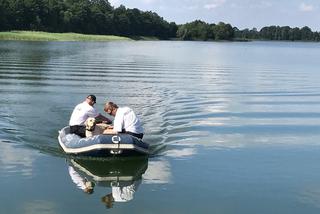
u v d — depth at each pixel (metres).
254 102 22.36
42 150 12.55
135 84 28.41
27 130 14.77
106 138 11.66
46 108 18.92
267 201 9.25
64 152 12.39
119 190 9.62
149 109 19.39
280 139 14.67
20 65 39.56
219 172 11.05
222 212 8.65
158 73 36.62
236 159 12.22
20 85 26.33
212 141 14.13
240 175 10.86
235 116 18.44
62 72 34.78
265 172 11.14
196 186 10.00
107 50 73.12
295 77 35.94
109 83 28.47
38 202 8.88
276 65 50.53
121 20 165.50
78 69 37.72
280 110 20.25
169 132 15.13
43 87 25.64
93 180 10.27
